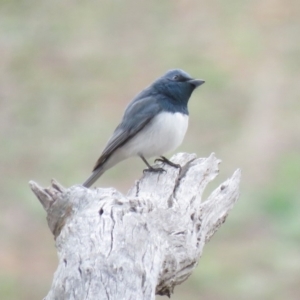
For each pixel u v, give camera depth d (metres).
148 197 6.95
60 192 6.74
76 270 5.61
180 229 6.64
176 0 29.48
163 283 6.43
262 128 20.64
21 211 17.62
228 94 22.67
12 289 14.12
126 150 9.80
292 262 14.88
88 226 6.08
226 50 25.64
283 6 28.27
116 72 24.81
